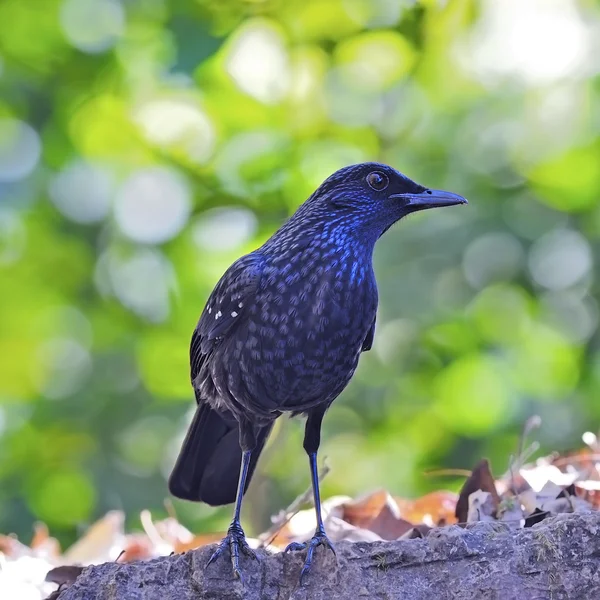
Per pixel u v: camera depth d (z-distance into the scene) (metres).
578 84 16.41
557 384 15.82
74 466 15.20
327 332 7.01
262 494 13.77
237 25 12.82
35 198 15.40
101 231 15.69
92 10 14.44
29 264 16.14
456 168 16.09
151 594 6.20
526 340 16.09
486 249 15.42
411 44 13.07
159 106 14.38
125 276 15.72
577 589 6.03
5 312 16.23
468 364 15.94
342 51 13.45
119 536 9.20
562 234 15.73
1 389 16.11
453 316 15.43
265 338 7.03
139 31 14.30
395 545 6.27
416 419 16.28
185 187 14.48
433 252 15.22
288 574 6.33
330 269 7.13
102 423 15.41
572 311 15.72
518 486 7.61
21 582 7.73
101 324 15.96
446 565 6.18
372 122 14.56
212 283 15.34
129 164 15.13
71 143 14.95
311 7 12.90
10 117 14.96
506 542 6.17
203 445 7.93
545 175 16.06
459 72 15.96
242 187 13.56
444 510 8.32
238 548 6.34
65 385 15.93
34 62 14.73
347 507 8.17
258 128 13.96
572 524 6.11
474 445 15.70
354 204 7.47
